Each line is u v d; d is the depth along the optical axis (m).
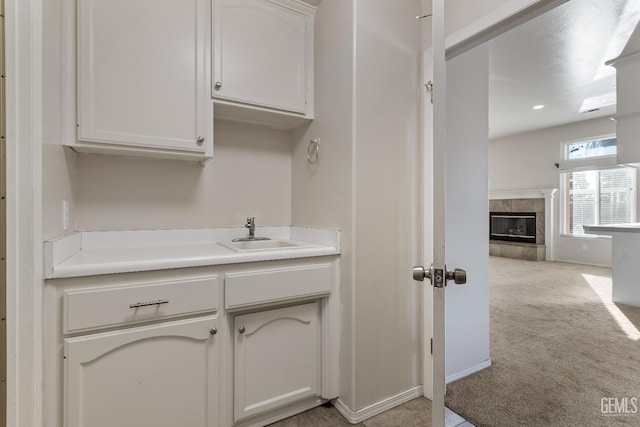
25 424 0.97
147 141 1.45
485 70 2.11
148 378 1.20
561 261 5.97
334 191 1.71
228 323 1.39
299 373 1.58
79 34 1.32
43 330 1.04
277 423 1.54
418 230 1.81
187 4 1.54
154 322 1.22
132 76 1.41
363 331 1.59
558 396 1.79
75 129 1.32
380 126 1.66
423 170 1.82
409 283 1.77
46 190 1.09
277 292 1.48
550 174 6.07
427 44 1.80
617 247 3.49
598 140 5.46
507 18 1.38
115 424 1.15
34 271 0.99
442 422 0.89
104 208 1.63
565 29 2.63
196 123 1.56
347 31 1.61
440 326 0.89
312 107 1.91
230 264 1.38
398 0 1.74
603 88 3.93
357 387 1.57
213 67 1.60
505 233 6.82
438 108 0.89
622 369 2.08
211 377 1.33
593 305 3.42
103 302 1.12
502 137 6.77
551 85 3.84
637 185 5.13
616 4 2.29
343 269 1.64
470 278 2.02
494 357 2.25
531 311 3.23
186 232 1.83
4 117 0.94
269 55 1.75
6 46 0.94
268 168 2.11
